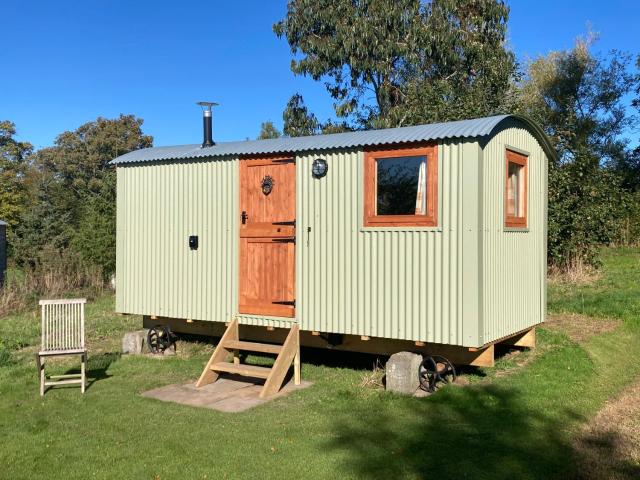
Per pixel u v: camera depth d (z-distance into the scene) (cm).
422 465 492
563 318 1093
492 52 2175
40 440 566
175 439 563
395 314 717
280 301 810
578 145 1555
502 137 747
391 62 2227
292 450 529
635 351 905
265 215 826
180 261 910
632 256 1866
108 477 480
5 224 2164
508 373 768
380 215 730
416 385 713
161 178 932
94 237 1902
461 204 672
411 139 697
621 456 516
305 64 2284
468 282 666
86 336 1124
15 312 1480
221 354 813
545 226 906
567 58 3275
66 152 4622
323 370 845
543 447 530
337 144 752
